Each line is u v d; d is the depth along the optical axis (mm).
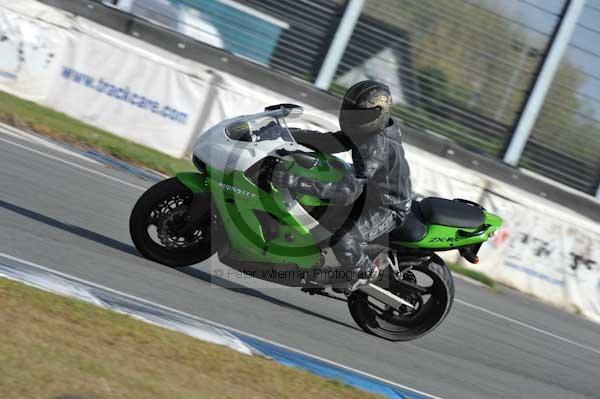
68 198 27688
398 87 52250
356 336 23172
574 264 43469
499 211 43500
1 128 36344
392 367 21234
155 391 13422
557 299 43156
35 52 43625
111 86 44062
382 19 51875
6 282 16188
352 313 23703
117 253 22469
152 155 42406
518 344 29672
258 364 16797
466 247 23297
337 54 51562
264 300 23703
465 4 52125
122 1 49750
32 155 32406
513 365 26203
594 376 28812
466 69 52250
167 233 22188
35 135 37594
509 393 22500
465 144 52156
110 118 44156
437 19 52031
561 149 52156
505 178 49531
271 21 51844
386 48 51938
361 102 20625
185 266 22812
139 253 23406
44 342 13758
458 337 27438
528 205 43438
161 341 16031
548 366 27828
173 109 44375
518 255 43406
